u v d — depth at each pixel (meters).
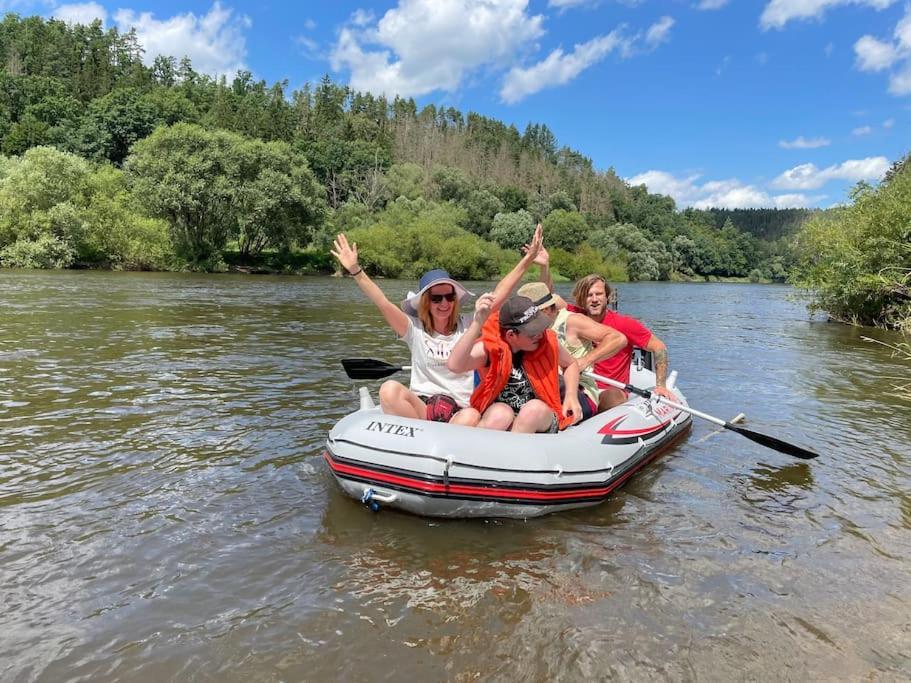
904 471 4.38
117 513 3.32
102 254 32.12
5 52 88.31
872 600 2.69
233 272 37.78
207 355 8.05
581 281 5.03
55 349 8.01
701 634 2.41
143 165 36.38
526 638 2.35
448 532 3.23
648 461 4.42
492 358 3.76
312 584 2.68
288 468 4.05
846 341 12.16
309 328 11.41
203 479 3.82
